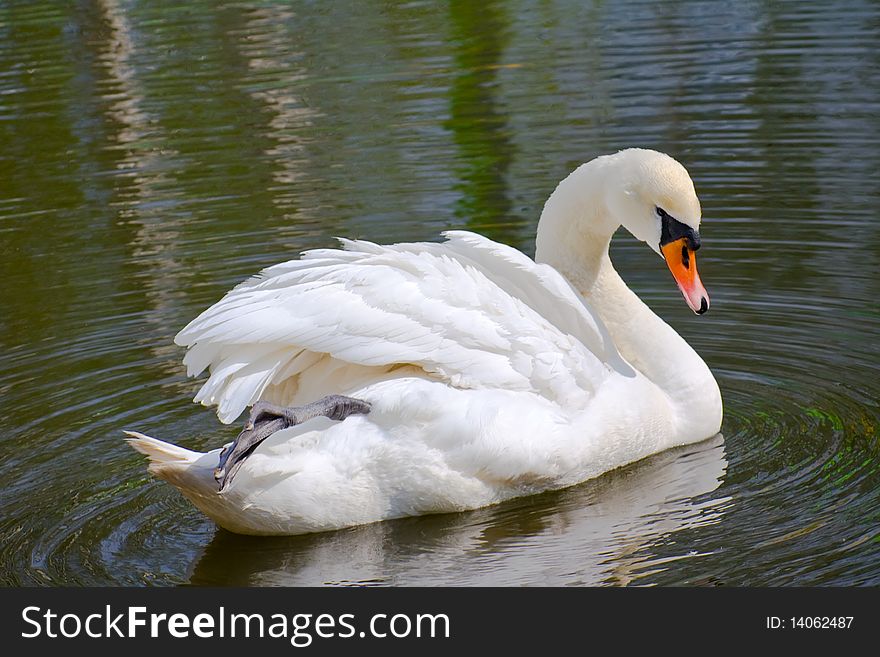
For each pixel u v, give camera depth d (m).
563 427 9.76
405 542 9.20
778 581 8.26
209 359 9.30
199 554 9.06
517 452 9.51
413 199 15.80
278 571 8.85
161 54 22.19
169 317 13.16
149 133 18.64
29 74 21.44
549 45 21.58
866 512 8.98
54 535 9.33
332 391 9.63
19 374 12.13
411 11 24.20
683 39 21.42
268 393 9.88
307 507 9.09
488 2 24.47
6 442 10.82
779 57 20.16
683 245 10.48
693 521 9.19
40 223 15.91
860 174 15.88
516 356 9.63
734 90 18.89
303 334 9.05
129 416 11.22
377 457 9.20
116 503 9.77
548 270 10.02
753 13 22.59
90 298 13.74
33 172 17.52
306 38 22.67
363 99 19.45
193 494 8.94
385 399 9.21
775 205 15.29
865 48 20.23
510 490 9.77
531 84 19.73
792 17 22.22
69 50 22.56
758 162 16.48
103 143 18.38
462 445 9.34
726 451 10.38
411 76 20.34
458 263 9.59
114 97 20.12
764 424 10.72
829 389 11.16
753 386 11.45
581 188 10.86
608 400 10.06
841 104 18.09
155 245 15.02
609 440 10.03
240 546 9.17
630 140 17.33
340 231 14.98
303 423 9.18
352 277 9.28
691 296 10.41
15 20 24.62
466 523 9.44
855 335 12.16
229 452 8.53
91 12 24.97
